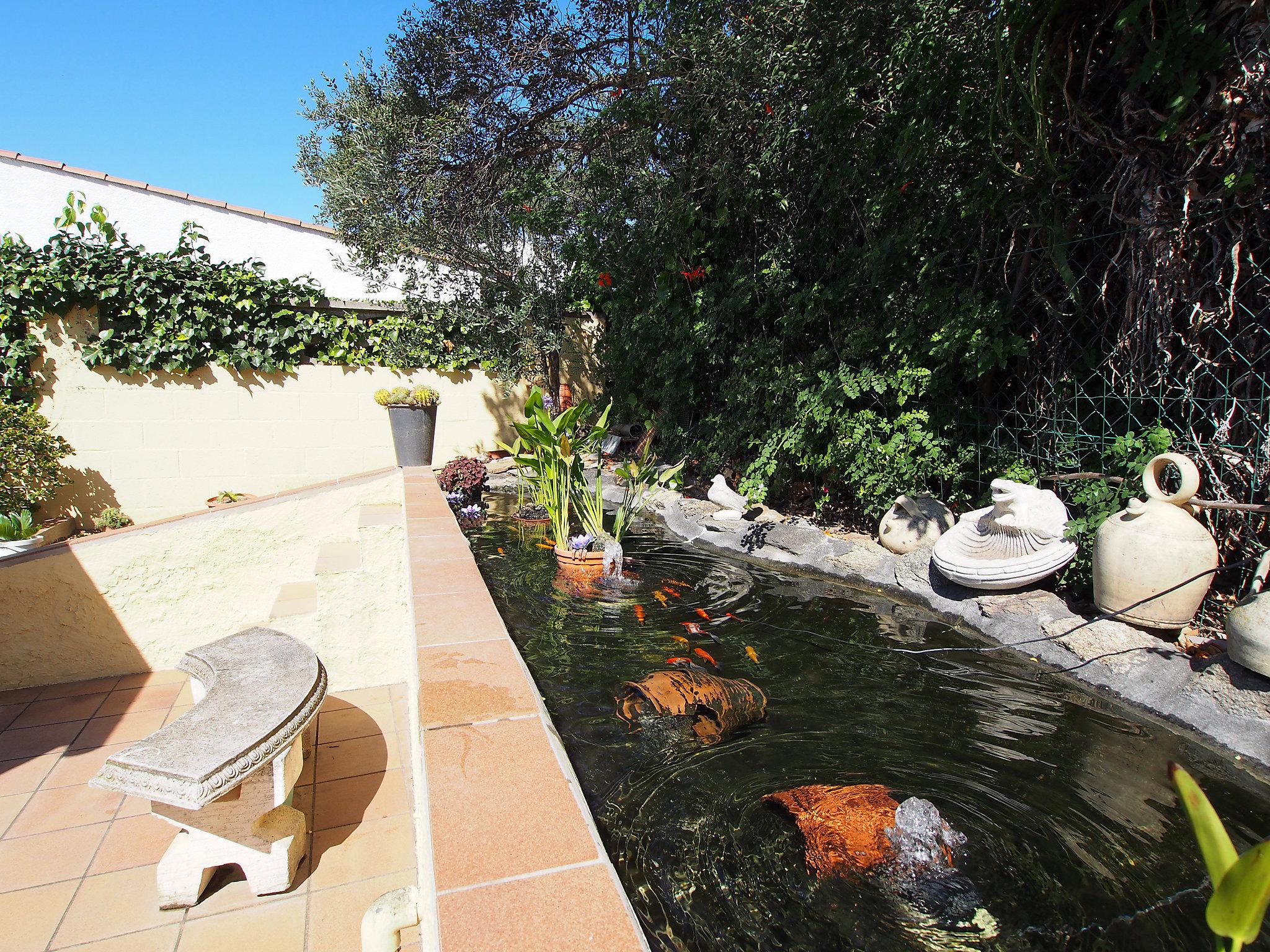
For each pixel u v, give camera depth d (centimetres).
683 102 541
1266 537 268
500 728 155
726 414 573
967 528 337
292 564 377
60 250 643
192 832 176
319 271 998
